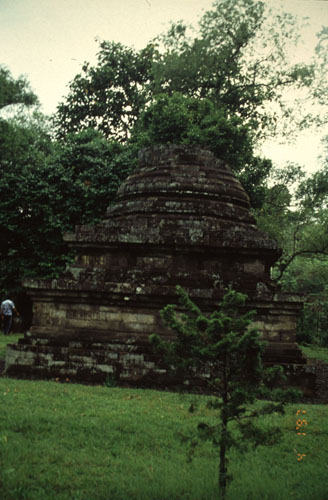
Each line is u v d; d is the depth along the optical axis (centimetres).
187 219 1330
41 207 2347
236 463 633
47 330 1254
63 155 2600
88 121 3703
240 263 1245
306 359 1146
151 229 1279
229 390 543
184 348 555
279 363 1137
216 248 1240
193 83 3188
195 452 668
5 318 2255
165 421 805
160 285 1228
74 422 771
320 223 2842
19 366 1211
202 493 511
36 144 3628
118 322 1232
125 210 1419
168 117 2358
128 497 514
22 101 3422
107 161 2531
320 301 2983
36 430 730
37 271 2439
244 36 3084
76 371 1182
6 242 2492
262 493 530
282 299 1164
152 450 671
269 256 1247
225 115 3192
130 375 1159
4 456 612
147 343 1194
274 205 3112
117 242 1271
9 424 744
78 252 1323
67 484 544
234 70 3238
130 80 3625
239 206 1439
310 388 1118
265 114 3338
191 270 1249
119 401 935
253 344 518
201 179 1414
